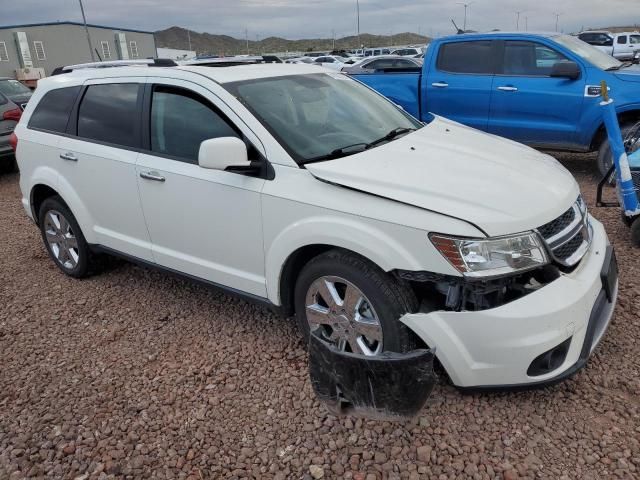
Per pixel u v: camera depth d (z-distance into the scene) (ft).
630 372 10.28
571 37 24.22
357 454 8.83
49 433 9.84
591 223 11.32
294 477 8.52
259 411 10.00
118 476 8.80
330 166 9.98
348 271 9.50
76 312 14.14
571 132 22.57
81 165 13.99
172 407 10.28
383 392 8.17
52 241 16.24
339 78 14.16
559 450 8.64
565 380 9.71
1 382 11.43
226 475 8.66
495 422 9.29
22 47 153.28
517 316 8.46
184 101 12.02
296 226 9.96
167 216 12.36
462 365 8.85
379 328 9.43
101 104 13.85
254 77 12.17
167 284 15.42
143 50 195.52
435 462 8.57
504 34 23.90
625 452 8.49
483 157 10.94
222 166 10.12
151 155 12.50
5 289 15.81
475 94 24.45
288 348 11.81
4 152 30.32
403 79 26.63
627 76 21.26
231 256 11.48
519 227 8.71
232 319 13.20
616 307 12.41
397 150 11.00
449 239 8.52
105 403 10.53
